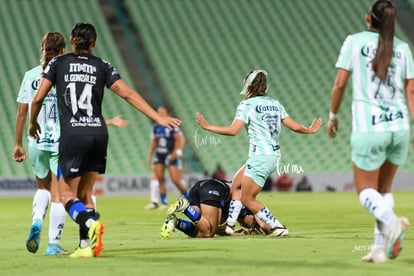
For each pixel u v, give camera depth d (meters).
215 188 32.59
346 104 116.38
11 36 113.81
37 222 25.94
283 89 117.56
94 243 23.03
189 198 33.31
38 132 26.25
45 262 23.06
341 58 21.36
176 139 63.28
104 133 24.03
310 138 110.62
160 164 63.16
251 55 122.38
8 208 63.44
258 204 32.47
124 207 64.94
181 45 121.75
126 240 31.77
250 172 32.06
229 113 111.69
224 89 115.62
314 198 75.88
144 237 33.59
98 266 21.62
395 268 19.97
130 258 23.56
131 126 106.12
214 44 123.19
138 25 123.88
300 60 122.75
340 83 21.38
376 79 20.97
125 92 23.89
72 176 23.89
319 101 116.06
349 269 19.86
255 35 126.25
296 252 24.86
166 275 19.42
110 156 100.81
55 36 26.45
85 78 23.91
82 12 121.06
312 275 18.84
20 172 95.94
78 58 24.06
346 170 105.62
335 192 93.31
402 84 21.44
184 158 103.00
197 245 28.00
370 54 21.09
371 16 21.34
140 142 103.81
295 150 107.94
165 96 112.88
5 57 110.31
